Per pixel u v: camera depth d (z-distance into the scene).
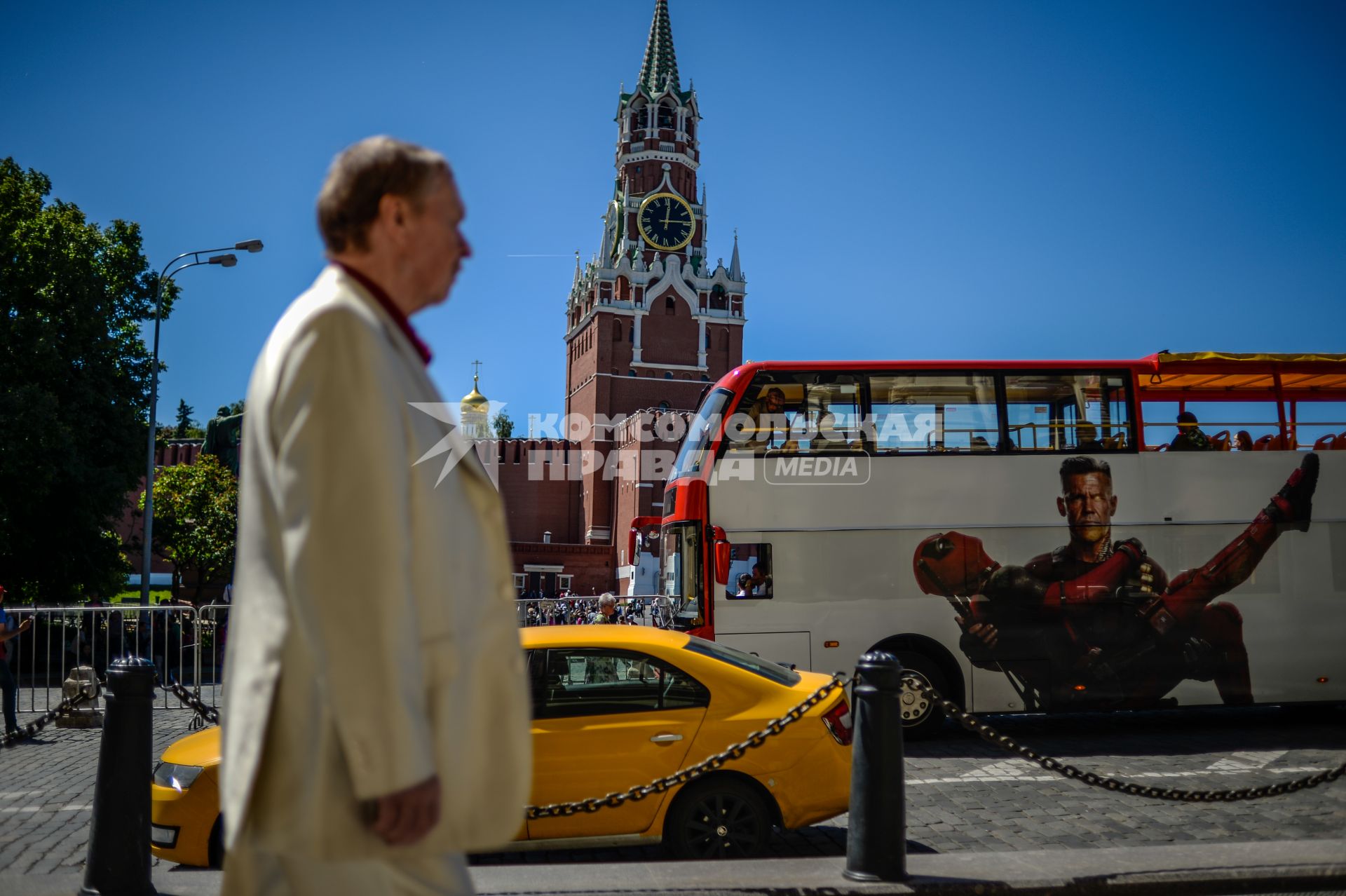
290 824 1.50
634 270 82.44
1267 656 12.00
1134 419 12.46
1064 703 11.79
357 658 1.41
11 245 26.03
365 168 1.75
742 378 12.40
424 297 1.82
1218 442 12.62
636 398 80.81
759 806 6.09
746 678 6.38
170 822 5.98
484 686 1.64
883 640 11.87
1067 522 12.15
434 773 1.45
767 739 6.15
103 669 15.46
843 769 6.23
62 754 10.80
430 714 1.55
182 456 64.25
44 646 16.05
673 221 84.12
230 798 1.55
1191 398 13.61
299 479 1.46
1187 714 14.04
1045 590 11.98
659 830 6.07
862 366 12.42
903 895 4.54
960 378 12.45
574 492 81.44
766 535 12.02
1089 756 10.41
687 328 83.06
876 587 11.95
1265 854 5.07
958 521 12.09
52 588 27.12
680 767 6.09
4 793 8.70
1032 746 11.22
